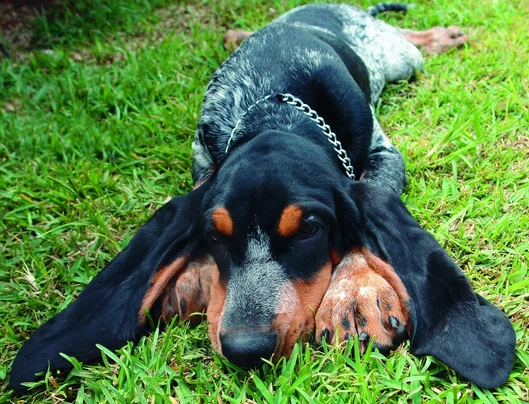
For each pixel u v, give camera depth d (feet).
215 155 3.86
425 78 4.78
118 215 4.02
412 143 4.17
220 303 3.20
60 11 6.22
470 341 2.99
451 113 4.36
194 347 3.25
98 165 4.38
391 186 3.76
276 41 4.00
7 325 3.43
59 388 3.14
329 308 3.18
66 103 4.95
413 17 5.59
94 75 5.13
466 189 3.80
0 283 3.69
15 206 4.16
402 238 3.19
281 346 3.06
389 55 4.71
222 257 3.25
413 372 3.01
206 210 3.26
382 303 3.14
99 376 3.16
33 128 4.68
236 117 3.84
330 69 3.86
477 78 4.65
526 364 2.99
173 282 3.34
